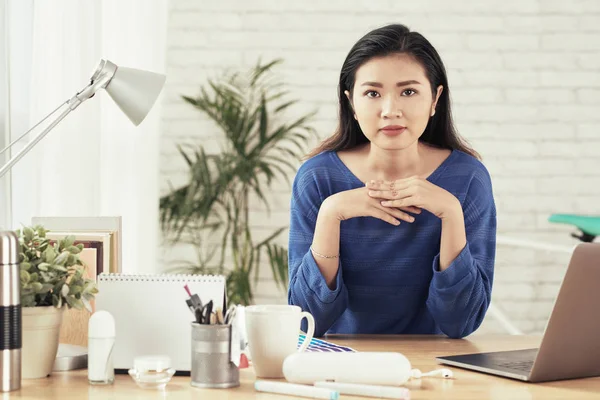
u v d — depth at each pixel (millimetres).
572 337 1144
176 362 1213
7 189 2521
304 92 3768
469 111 3809
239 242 3736
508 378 1187
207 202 3633
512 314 3791
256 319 1170
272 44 3779
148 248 3092
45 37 2791
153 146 3105
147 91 1435
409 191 1554
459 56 3803
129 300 1226
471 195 1760
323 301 1601
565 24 3820
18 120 2635
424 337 1640
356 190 1594
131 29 3041
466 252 1565
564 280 1092
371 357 1104
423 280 1744
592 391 1104
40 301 1178
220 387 1113
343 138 1813
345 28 3781
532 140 3818
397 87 1588
